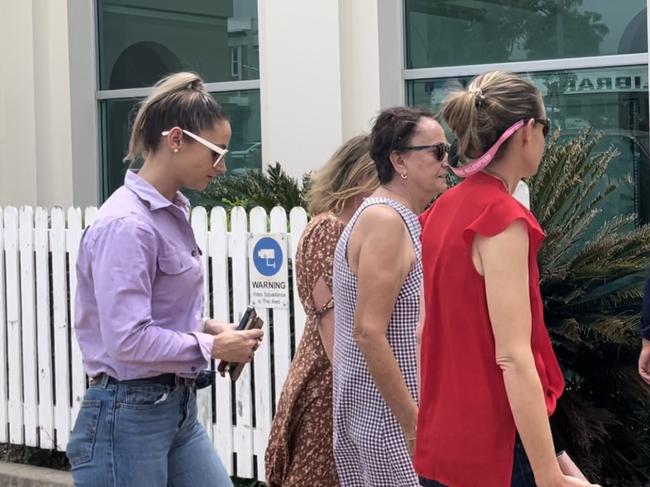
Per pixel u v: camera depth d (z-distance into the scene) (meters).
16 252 7.75
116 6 10.05
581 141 6.48
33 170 9.86
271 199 7.33
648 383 5.55
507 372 3.18
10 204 9.99
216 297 6.73
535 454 3.17
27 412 7.77
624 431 6.34
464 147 3.37
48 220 8.02
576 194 6.27
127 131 10.05
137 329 3.80
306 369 4.62
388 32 8.17
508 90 3.30
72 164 9.88
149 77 9.91
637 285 6.23
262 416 6.57
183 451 4.22
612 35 7.63
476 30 8.15
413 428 4.04
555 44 7.86
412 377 4.12
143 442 3.96
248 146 9.38
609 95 7.68
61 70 9.85
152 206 3.97
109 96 10.05
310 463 4.63
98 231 3.88
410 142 4.18
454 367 3.31
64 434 7.58
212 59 9.55
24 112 9.86
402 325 4.12
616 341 5.92
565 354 6.37
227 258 6.71
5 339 7.90
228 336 4.04
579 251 6.32
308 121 8.30
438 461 3.36
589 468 6.06
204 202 8.03
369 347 4.05
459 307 3.29
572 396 6.12
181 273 4.02
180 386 4.05
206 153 4.05
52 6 9.86
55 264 7.54
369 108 8.13
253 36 9.31
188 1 9.67
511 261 3.19
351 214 4.71
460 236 3.29
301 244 4.69
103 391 3.97
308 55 8.27
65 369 7.54
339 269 4.25
